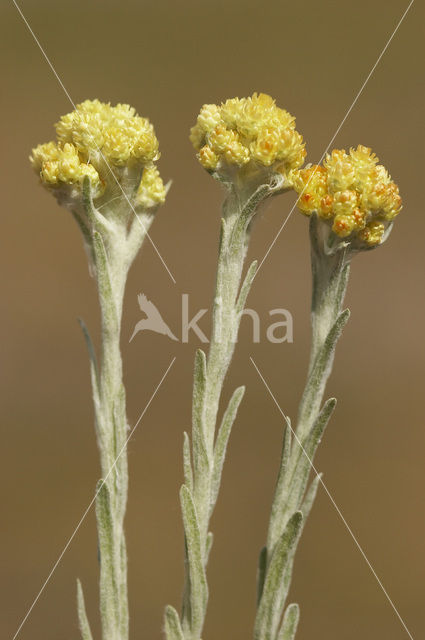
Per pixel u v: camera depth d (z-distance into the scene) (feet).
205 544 1.21
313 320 1.22
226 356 1.20
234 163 1.19
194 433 1.20
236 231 1.19
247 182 1.20
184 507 1.19
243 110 1.19
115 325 1.21
